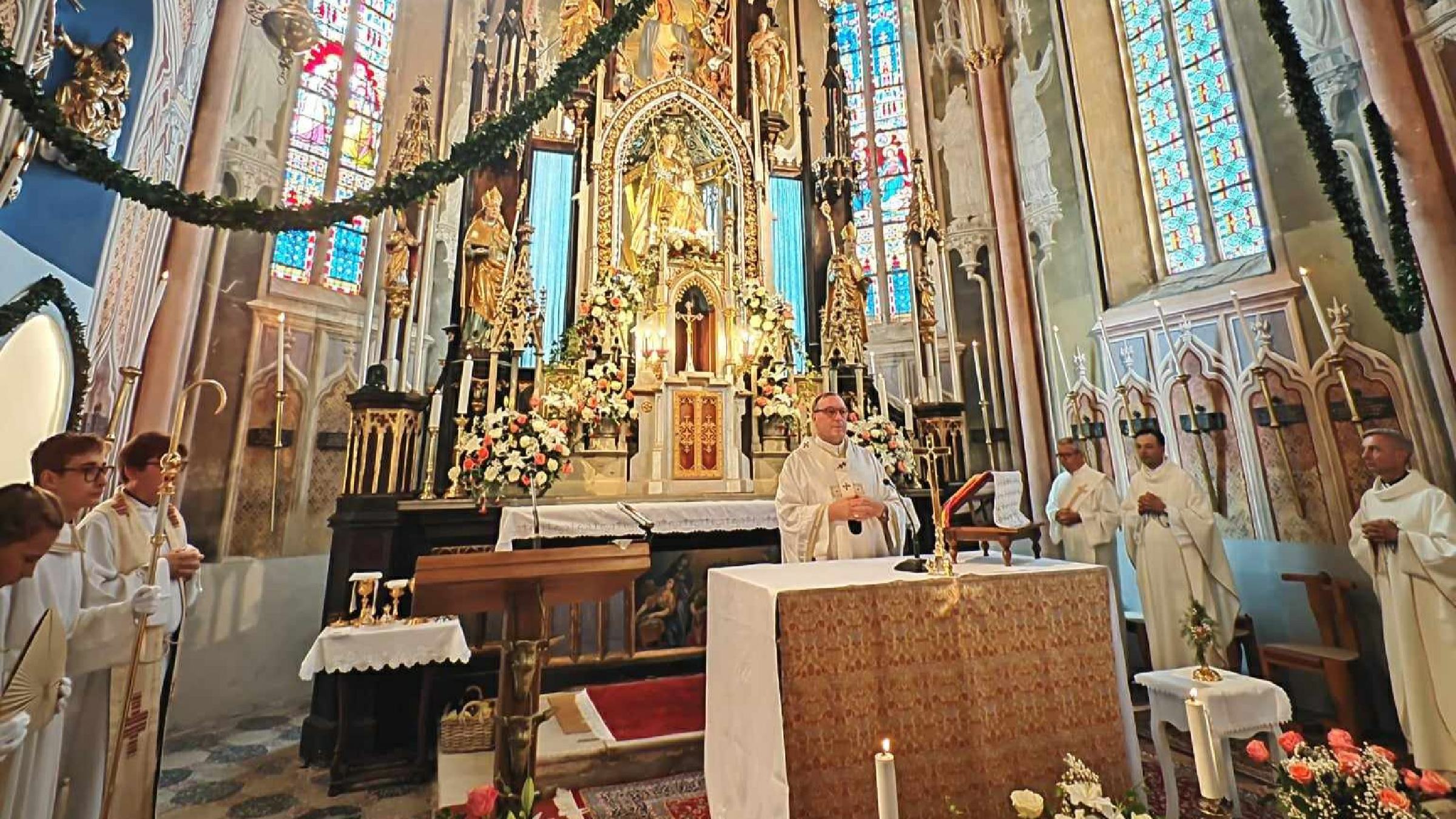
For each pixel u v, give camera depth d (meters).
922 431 7.72
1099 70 7.74
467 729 4.30
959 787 2.22
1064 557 7.38
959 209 9.22
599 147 7.70
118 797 2.84
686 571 6.03
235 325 6.55
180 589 3.34
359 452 5.47
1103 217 7.48
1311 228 5.59
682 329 7.28
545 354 7.15
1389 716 4.74
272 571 6.45
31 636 2.22
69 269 4.41
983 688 2.33
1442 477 4.55
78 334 4.27
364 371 7.44
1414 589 4.06
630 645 5.68
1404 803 2.09
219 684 5.94
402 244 6.21
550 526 5.18
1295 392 5.55
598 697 5.02
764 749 2.20
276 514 6.57
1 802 2.17
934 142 9.74
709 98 8.27
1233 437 6.00
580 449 6.32
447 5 8.95
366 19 8.27
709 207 8.20
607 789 3.90
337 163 7.75
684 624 5.91
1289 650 5.11
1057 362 7.89
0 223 3.83
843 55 10.68
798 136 9.80
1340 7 5.28
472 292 6.62
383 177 8.11
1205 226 6.64
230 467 6.31
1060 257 7.95
